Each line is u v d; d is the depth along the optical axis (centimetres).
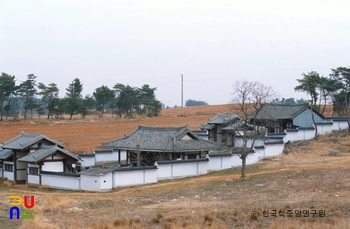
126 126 10131
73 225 2556
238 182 4316
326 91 8675
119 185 4288
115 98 13562
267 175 4528
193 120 11388
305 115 6919
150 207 3284
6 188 4569
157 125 10219
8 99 11881
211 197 3659
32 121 10275
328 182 3897
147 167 4494
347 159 5206
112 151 6009
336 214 2717
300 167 4866
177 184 4369
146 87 13662
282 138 6219
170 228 2484
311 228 2375
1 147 5047
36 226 2516
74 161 4803
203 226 2506
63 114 12388
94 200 3506
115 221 2648
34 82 11100
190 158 5200
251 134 6319
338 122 6969
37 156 4525
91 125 10225
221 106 16400
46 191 4331
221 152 5869
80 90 12219
